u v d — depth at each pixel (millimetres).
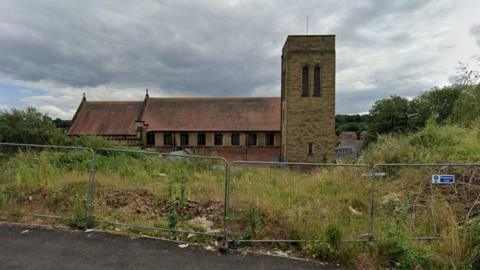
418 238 5148
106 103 53625
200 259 4656
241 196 7207
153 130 48344
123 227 5719
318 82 37469
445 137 11109
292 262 4680
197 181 8727
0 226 5551
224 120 48938
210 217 6387
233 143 48094
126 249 4867
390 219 5930
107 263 4395
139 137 48344
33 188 7613
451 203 6207
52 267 4207
